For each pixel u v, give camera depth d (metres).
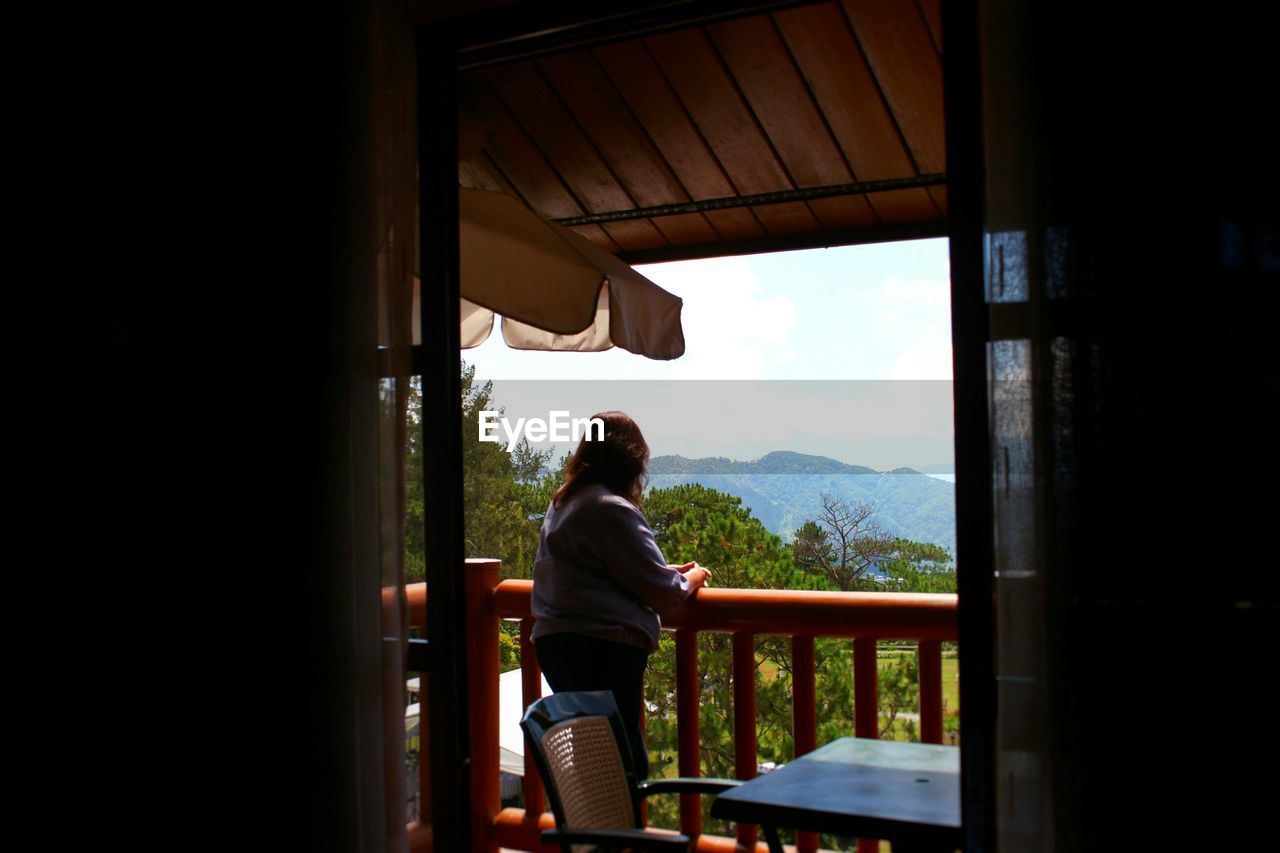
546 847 2.96
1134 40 1.41
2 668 2.01
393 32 1.95
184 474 1.96
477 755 3.03
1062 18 1.46
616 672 2.80
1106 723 1.39
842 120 2.93
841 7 2.54
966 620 1.55
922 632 2.55
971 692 1.55
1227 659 1.33
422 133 2.04
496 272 2.72
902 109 2.84
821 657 4.46
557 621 2.84
